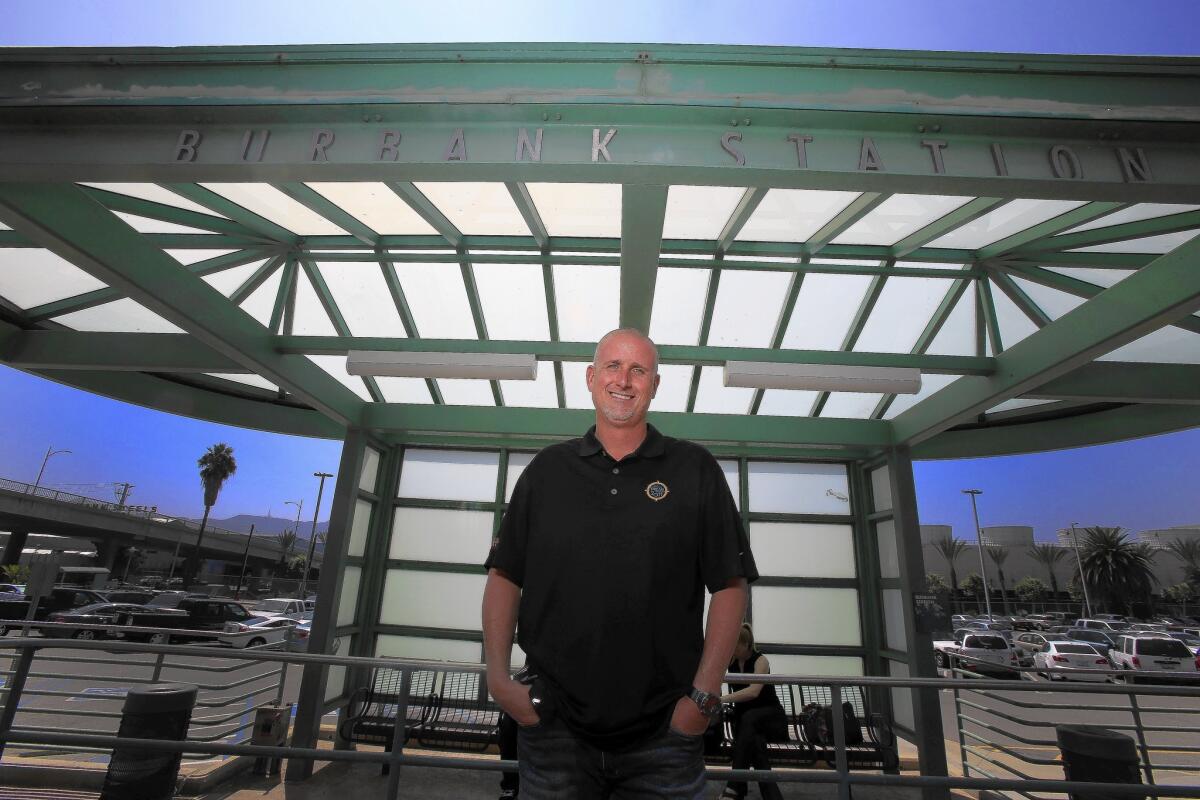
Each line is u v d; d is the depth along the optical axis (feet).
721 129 9.82
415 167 9.75
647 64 9.80
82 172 10.00
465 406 23.99
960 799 19.72
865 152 9.69
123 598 68.49
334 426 27.45
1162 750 15.97
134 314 20.94
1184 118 9.42
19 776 17.07
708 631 4.91
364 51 9.78
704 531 5.15
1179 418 22.33
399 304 20.52
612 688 4.68
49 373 20.92
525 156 9.66
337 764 20.43
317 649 21.11
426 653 24.64
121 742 10.62
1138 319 13.00
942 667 59.00
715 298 19.80
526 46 9.74
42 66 10.10
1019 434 26.58
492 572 5.54
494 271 19.40
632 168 9.68
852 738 19.04
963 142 9.77
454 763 9.76
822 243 17.06
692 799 4.63
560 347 18.39
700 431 23.53
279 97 9.82
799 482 26.89
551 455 5.57
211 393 25.57
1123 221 15.30
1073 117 9.46
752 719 16.71
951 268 18.75
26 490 121.49
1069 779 12.87
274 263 19.51
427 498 26.40
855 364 18.07
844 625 25.29
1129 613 159.94
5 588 75.41
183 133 10.05
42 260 17.06
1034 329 20.36
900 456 23.52
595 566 4.88
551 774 4.76
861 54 9.59
